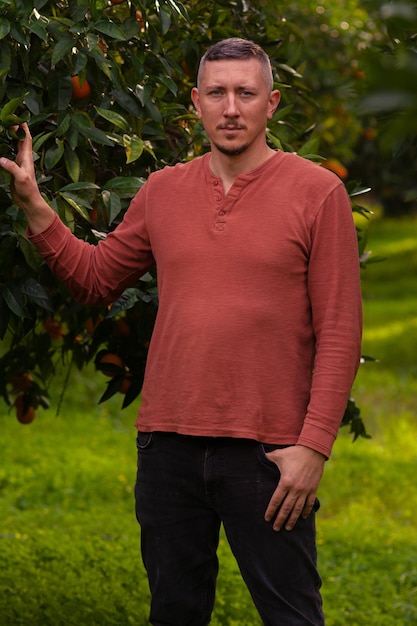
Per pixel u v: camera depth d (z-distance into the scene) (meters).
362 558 6.38
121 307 3.48
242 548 2.96
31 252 3.25
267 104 2.92
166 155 3.89
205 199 2.94
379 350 13.84
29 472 8.10
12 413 10.02
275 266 2.84
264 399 2.86
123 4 4.34
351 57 9.30
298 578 2.95
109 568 5.68
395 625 5.17
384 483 8.38
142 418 3.04
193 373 2.88
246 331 2.85
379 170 17.77
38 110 3.41
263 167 2.92
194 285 2.90
